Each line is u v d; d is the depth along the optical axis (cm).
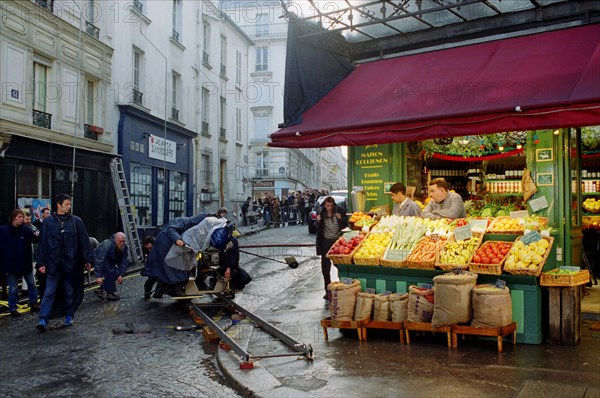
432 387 496
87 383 564
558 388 477
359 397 478
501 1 886
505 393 475
